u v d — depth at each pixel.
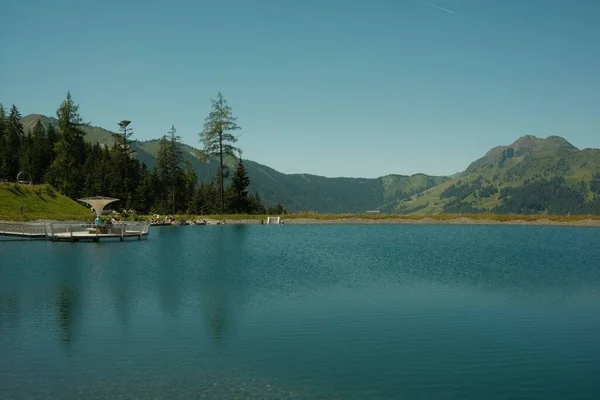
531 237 67.19
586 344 17.39
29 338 17.33
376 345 17.08
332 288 27.11
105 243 51.03
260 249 47.75
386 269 34.94
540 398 12.98
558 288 27.66
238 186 110.56
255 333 18.25
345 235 69.19
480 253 46.00
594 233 74.69
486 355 16.17
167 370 14.52
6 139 141.12
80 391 13.00
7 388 13.15
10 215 64.00
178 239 57.69
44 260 36.97
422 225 97.31
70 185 101.31
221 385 13.48
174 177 121.12
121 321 19.61
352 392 13.14
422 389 13.41
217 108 94.56
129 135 120.88
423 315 21.16
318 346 16.84
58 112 100.69
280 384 13.60
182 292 25.38
